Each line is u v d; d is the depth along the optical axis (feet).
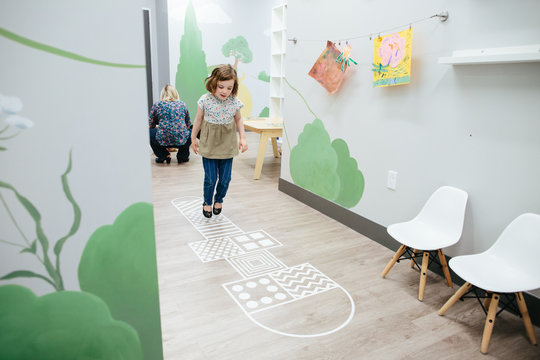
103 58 3.10
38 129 2.98
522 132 5.80
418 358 5.23
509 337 5.68
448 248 7.14
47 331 3.40
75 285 3.41
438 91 7.02
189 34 20.56
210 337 5.55
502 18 5.85
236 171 14.85
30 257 3.18
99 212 3.36
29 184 3.04
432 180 7.37
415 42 7.36
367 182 8.99
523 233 5.72
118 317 3.69
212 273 7.33
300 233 9.29
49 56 2.90
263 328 5.78
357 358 5.20
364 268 7.64
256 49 22.58
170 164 15.46
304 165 11.24
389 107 8.14
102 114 3.19
